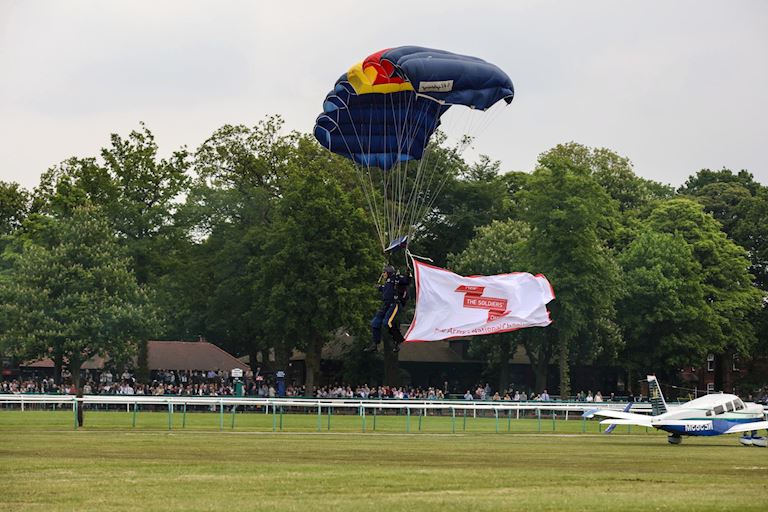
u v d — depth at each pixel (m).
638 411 113.25
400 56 69.19
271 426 103.25
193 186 184.00
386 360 183.75
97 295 155.38
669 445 86.62
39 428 91.31
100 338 153.62
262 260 163.25
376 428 104.19
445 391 186.75
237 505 35.94
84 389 150.50
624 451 73.56
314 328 160.25
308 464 54.12
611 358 184.75
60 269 155.38
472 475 48.44
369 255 162.75
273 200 180.88
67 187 182.12
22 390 151.50
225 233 176.75
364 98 74.56
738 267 197.88
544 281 66.38
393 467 52.94
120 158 184.25
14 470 48.16
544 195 158.88
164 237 178.88
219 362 197.12
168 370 191.38
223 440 75.19
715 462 62.78
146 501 36.97
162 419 115.38
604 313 169.00
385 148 75.56
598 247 162.62
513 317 64.81
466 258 179.38
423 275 64.38
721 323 190.75
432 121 75.31
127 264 163.38
